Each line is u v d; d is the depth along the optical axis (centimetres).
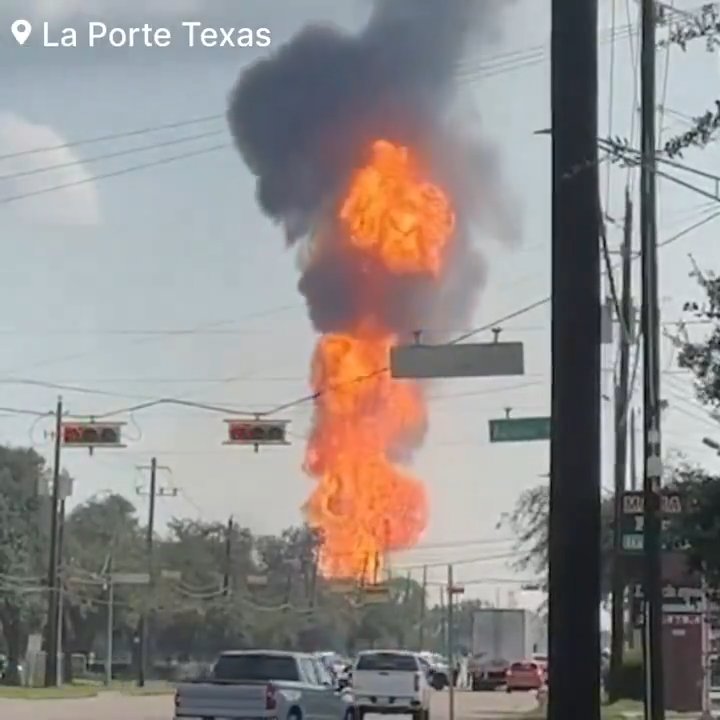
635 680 5075
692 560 1997
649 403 2864
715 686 5350
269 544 12838
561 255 1580
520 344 2416
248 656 3534
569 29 1602
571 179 1582
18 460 10712
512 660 8375
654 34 2708
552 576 1548
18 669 9525
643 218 2973
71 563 10756
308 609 12600
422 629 13338
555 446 1565
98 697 6919
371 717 4728
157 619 11606
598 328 1575
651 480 2647
